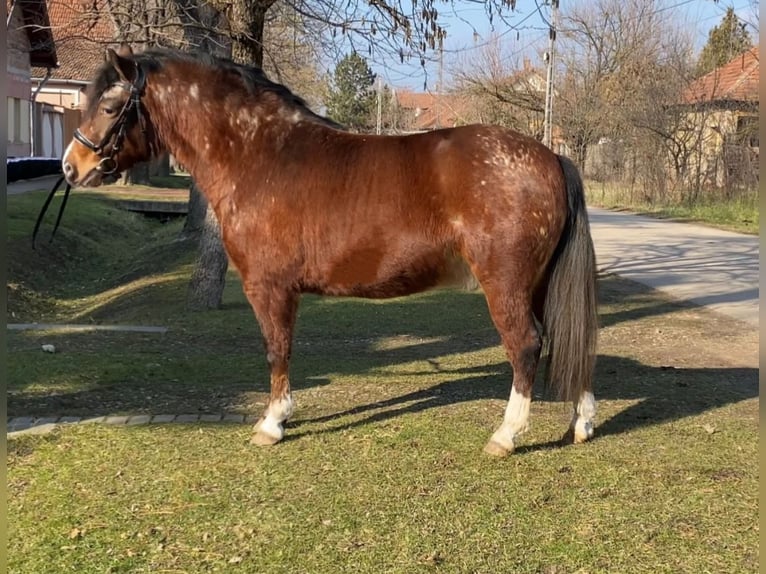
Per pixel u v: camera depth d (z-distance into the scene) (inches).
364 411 205.3
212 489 152.6
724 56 1429.6
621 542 132.0
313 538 133.0
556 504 146.7
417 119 2220.7
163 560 125.4
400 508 144.5
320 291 175.9
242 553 127.8
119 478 157.5
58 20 454.3
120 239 735.1
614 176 1256.8
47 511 142.3
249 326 343.0
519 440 181.3
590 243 168.6
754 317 366.3
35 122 1105.4
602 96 1406.3
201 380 242.1
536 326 167.0
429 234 163.8
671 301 413.4
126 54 185.5
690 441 181.0
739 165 985.5
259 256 173.2
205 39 342.3
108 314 418.3
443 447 175.8
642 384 238.5
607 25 1455.5
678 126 1068.5
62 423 191.9
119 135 179.2
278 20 384.8
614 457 170.2
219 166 176.7
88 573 121.0
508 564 125.0
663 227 832.9
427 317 371.9
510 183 159.0
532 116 1412.4
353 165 168.2
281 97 179.3
